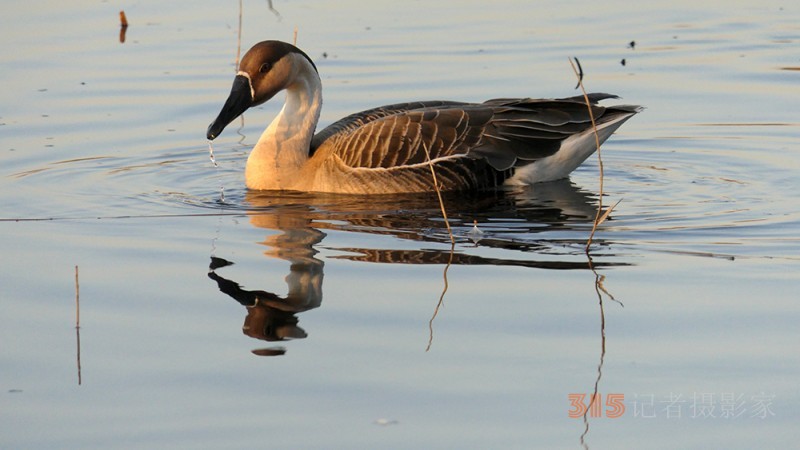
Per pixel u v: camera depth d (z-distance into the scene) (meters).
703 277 11.48
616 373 9.38
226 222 13.88
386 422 8.62
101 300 11.18
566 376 9.34
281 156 15.78
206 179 16.22
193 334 10.33
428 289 11.30
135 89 19.95
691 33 23.12
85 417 8.78
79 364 9.75
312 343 10.09
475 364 9.59
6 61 21.31
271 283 11.54
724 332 10.09
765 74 20.55
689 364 9.51
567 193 15.21
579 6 25.44
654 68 20.92
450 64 21.02
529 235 13.09
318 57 21.44
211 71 20.81
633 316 10.51
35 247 12.84
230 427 8.56
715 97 19.50
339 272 11.81
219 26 23.52
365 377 9.40
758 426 8.55
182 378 9.44
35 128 18.11
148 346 10.09
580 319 10.47
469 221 13.75
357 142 15.53
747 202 14.45
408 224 13.65
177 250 12.67
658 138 17.91
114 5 25.44
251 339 10.20
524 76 20.27
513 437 8.41
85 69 20.95
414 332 10.27
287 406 8.89
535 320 10.47
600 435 8.43
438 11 24.89
